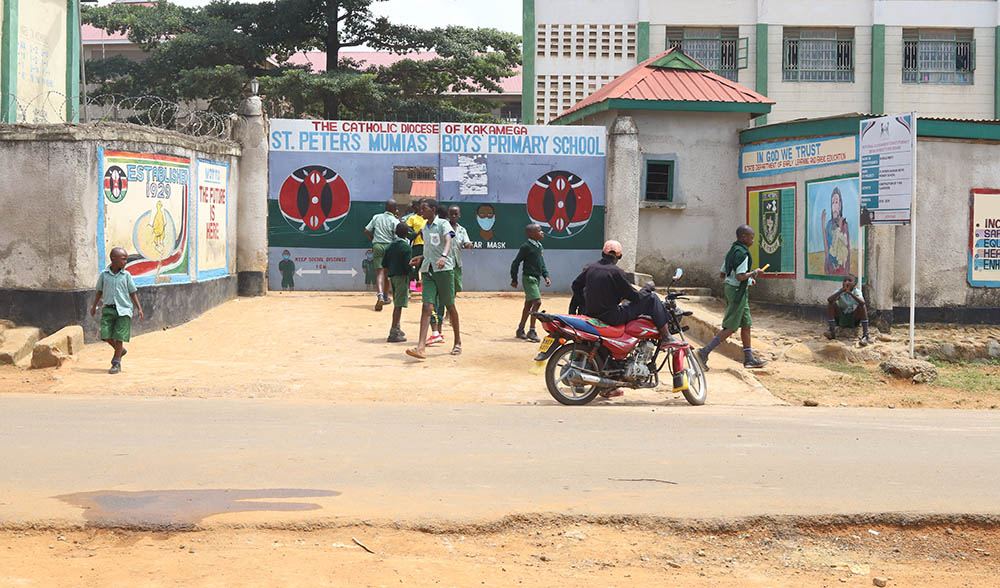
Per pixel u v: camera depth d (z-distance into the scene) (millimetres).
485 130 18578
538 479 6852
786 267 17328
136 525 5582
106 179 13898
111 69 33938
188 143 15805
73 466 7004
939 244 15742
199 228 16328
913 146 13523
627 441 8344
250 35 34469
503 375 12211
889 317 15047
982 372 13992
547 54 29375
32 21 18359
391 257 14156
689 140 18891
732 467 7344
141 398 10508
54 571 4914
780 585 5102
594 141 18766
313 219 18406
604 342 10414
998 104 30625
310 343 14047
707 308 17625
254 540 5473
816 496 6492
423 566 5141
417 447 7922
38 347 12133
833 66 30516
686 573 5238
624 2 29469
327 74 32531
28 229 13562
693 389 11102
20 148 13555
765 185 17922
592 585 4965
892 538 5918
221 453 7551
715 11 29969
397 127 18484
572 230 18781
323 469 7047
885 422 9867
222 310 16641
